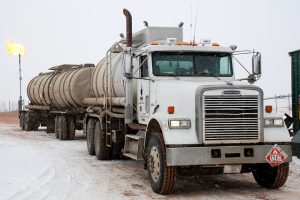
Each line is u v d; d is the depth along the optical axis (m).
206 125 8.38
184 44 10.27
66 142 19.22
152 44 10.14
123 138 12.61
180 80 9.91
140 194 8.81
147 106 10.19
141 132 10.51
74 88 19.17
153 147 9.05
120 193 8.90
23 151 14.97
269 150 8.59
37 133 24.75
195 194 8.79
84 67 20.03
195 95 8.52
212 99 8.41
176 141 8.33
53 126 24.16
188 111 8.66
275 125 8.88
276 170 8.91
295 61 14.08
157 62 10.09
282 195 8.56
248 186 9.55
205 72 10.23
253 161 8.53
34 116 26.41
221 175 10.96
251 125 8.52
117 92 12.58
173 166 8.52
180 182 10.08
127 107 10.87
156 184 8.84
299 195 8.54
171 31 12.11
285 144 8.73
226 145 8.51
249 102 8.50
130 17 11.09
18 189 8.72
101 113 13.46
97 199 8.36
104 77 13.98
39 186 9.24
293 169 11.17
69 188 9.30
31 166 11.63
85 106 19.27
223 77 10.28
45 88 23.41
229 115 8.45
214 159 8.37
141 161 13.45
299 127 13.82
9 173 10.45
